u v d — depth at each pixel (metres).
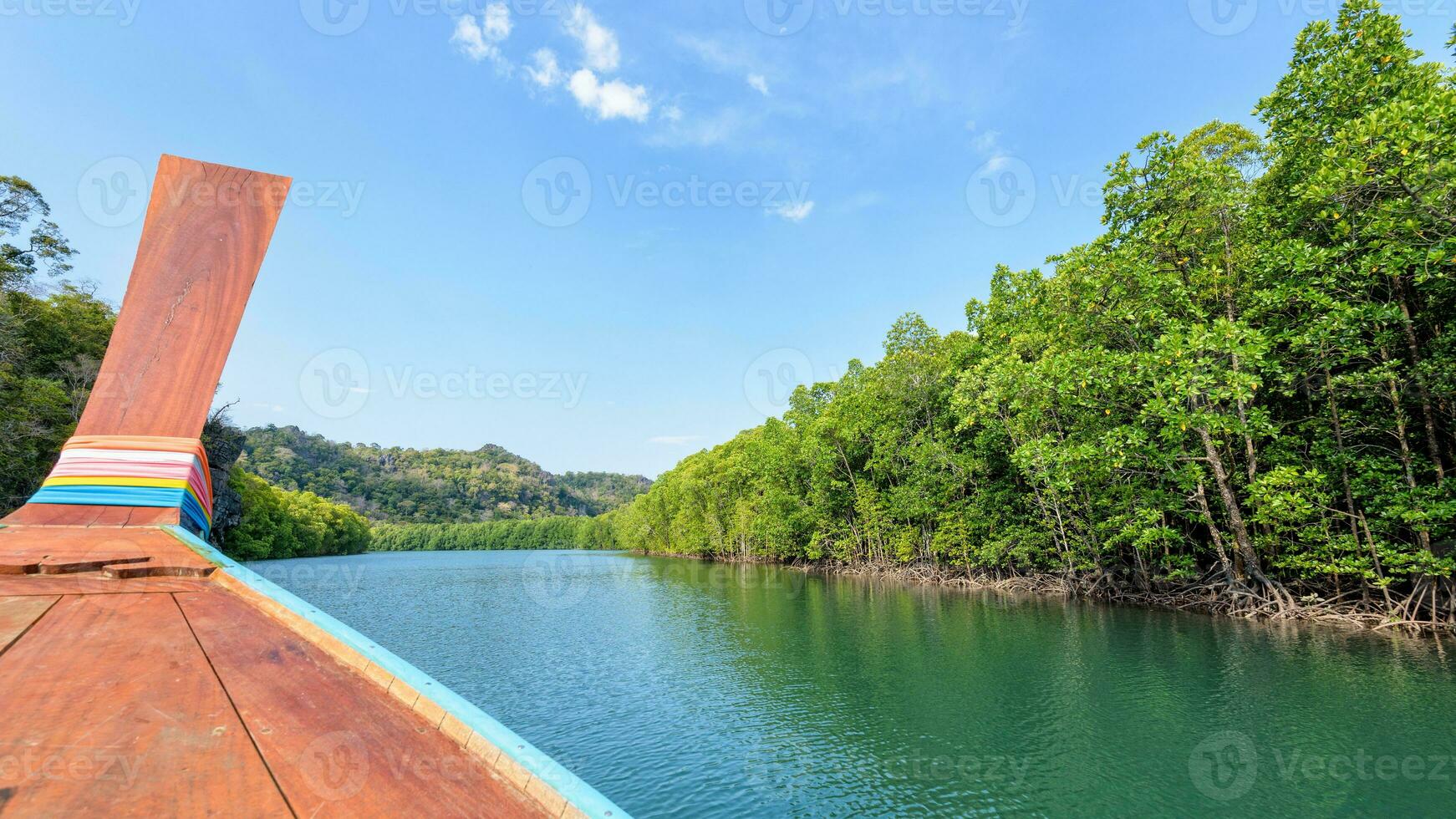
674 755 10.74
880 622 22.33
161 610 3.49
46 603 3.48
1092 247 19.62
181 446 9.10
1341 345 14.67
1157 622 19.22
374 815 1.65
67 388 33.72
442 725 2.22
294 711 2.27
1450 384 13.83
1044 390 19.78
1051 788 9.10
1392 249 12.79
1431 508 14.06
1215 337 14.97
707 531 67.56
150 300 10.71
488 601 32.31
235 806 1.64
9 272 30.39
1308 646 15.12
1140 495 20.75
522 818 1.72
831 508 44.31
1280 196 16.89
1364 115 13.03
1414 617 15.61
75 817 1.52
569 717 12.76
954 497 31.80
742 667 16.53
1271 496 16.31
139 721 2.10
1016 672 14.58
